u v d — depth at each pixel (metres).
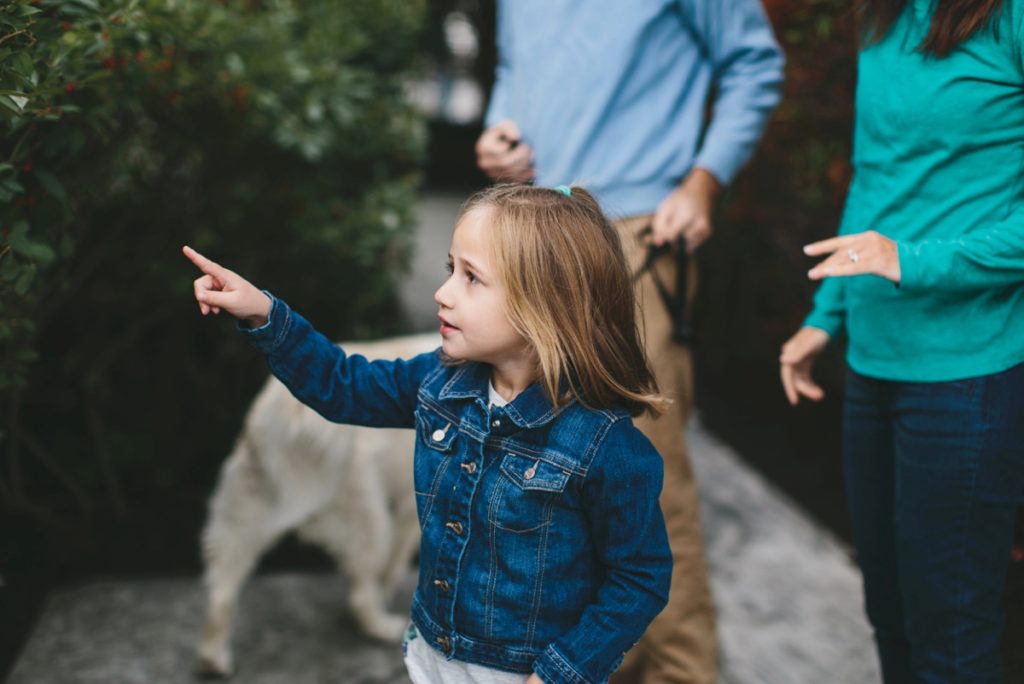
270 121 3.63
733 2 2.32
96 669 2.79
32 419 4.02
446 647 1.50
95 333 4.04
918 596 1.74
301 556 3.61
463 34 14.34
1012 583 1.92
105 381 4.02
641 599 1.42
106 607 3.15
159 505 3.88
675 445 2.29
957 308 1.66
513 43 2.47
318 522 2.91
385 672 2.82
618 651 1.42
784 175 4.28
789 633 3.08
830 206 3.81
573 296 1.44
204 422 4.34
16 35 1.57
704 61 2.41
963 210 1.65
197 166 3.82
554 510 1.43
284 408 2.78
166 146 3.42
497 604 1.45
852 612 3.24
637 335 1.54
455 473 1.49
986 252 1.54
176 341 4.22
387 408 1.61
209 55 3.02
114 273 3.94
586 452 1.42
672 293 2.32
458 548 1.47
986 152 1.62
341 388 1.56
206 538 2.81
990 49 1.58
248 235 4.17
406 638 1.64
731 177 2.38
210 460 4.21
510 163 2.41
